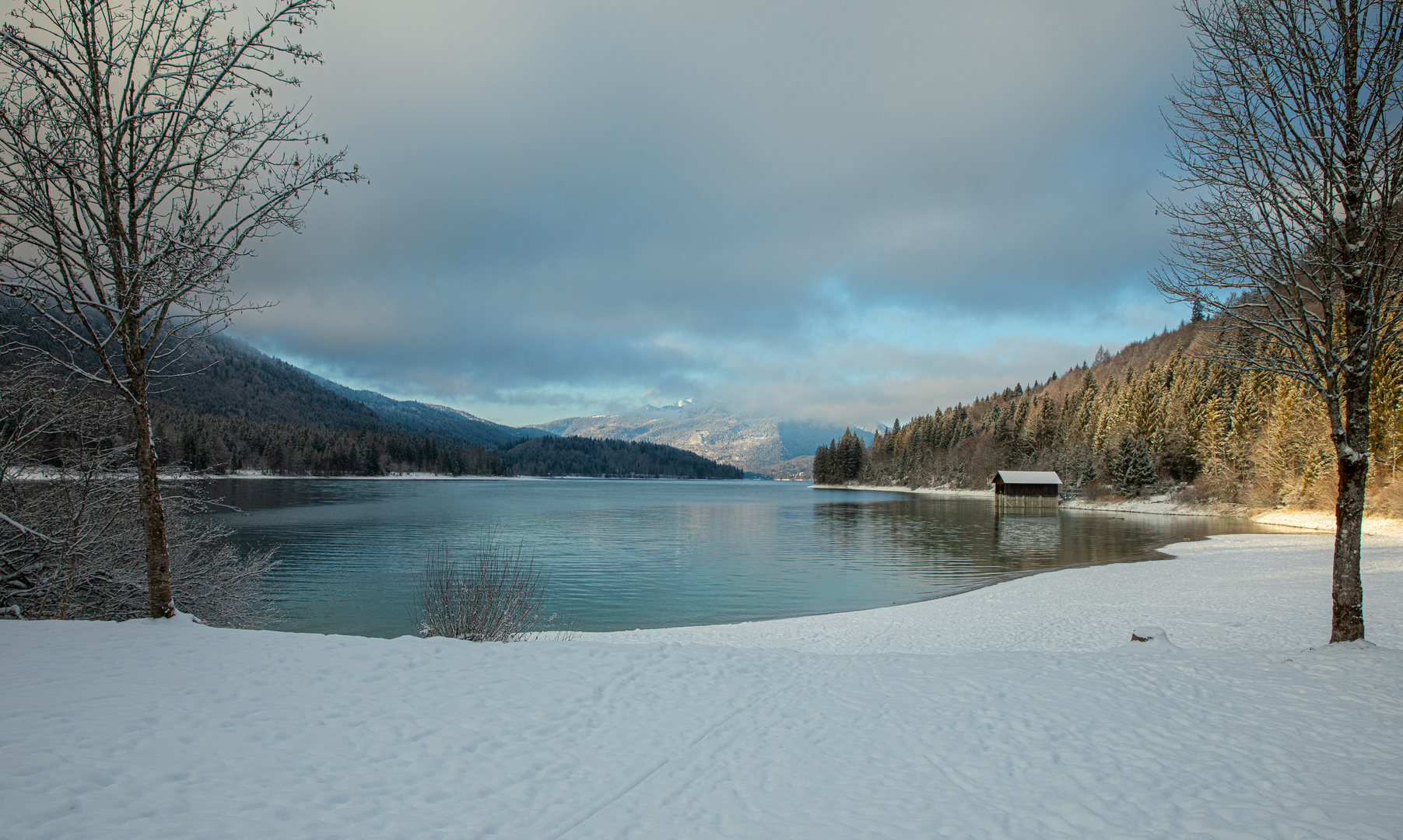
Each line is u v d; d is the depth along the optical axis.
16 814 4.02
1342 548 9.55
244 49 8.71
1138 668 8.45
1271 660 8.81
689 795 4.83
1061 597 21.67
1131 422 89.94
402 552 34.31
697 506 85.62
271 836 3.98
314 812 4.32
